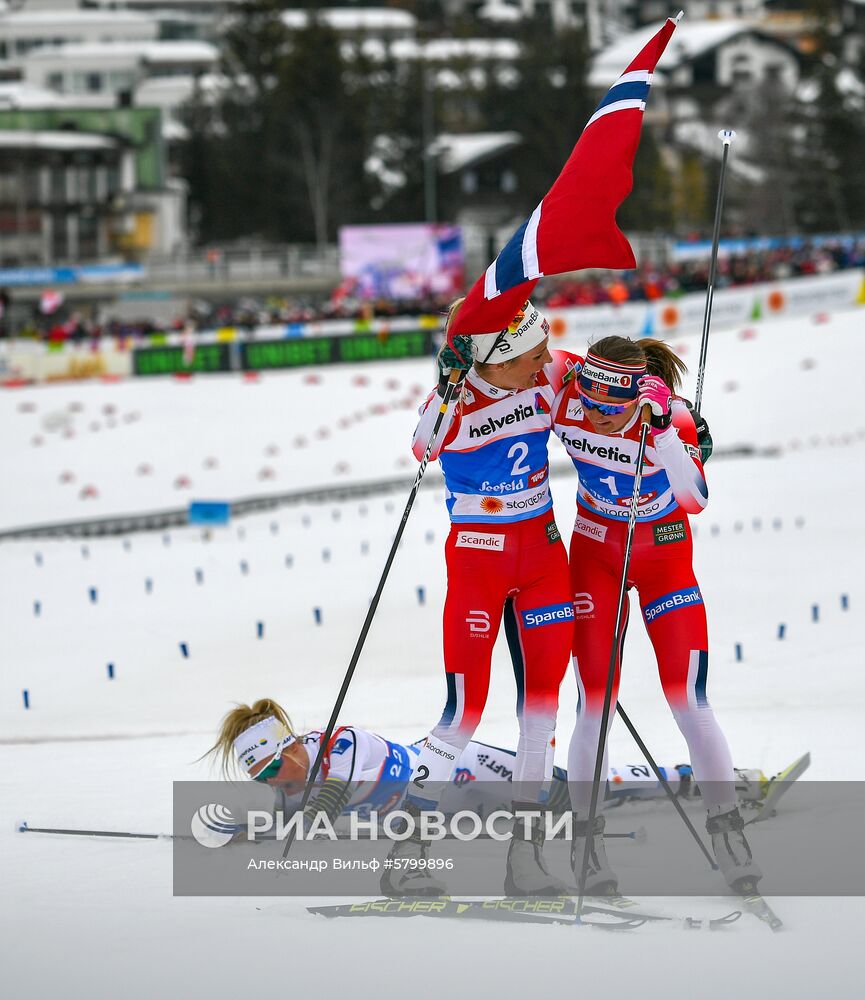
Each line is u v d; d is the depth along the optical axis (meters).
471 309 15.73
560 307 146.25
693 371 116.06
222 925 14.74
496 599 16.09
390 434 103.50
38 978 13.20
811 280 141.25
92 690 35.22
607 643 16.36
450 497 16.50
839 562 44.84
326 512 70.88
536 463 16.22
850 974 12.63
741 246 185.25
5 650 41.16
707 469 74.94
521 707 16.30
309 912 15.18
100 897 15.90
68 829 19.08
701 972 12.83
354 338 142.88
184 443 103.69
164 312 189.12
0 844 18.53
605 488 16.28
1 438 108.38
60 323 180.88
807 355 116.81
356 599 44.09
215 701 32.91
